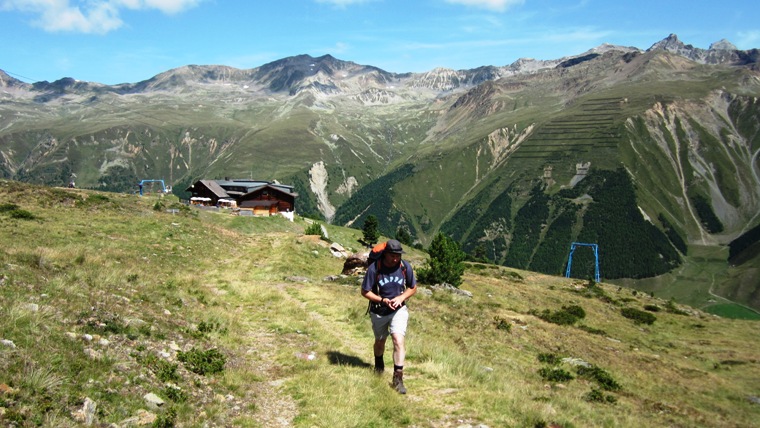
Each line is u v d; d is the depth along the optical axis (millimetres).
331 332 15703
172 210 60719
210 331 13156
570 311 42656
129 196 64375
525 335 26891
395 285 10445
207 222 59406
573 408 11742
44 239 30297
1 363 6750
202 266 33094
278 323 16172
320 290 25562
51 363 7273
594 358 25750
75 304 10539
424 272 41406
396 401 9188
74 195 51062
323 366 11312
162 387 8211
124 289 14305
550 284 67812
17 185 48750
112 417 6621
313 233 65812
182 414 7430
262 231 66000
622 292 71500
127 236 37312
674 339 42250
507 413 9188
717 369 31844
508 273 74312
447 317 25984
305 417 8344
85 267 16438
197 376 9492
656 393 21125
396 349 10234
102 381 7504
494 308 35188
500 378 13156
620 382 21391
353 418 8250
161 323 11914
